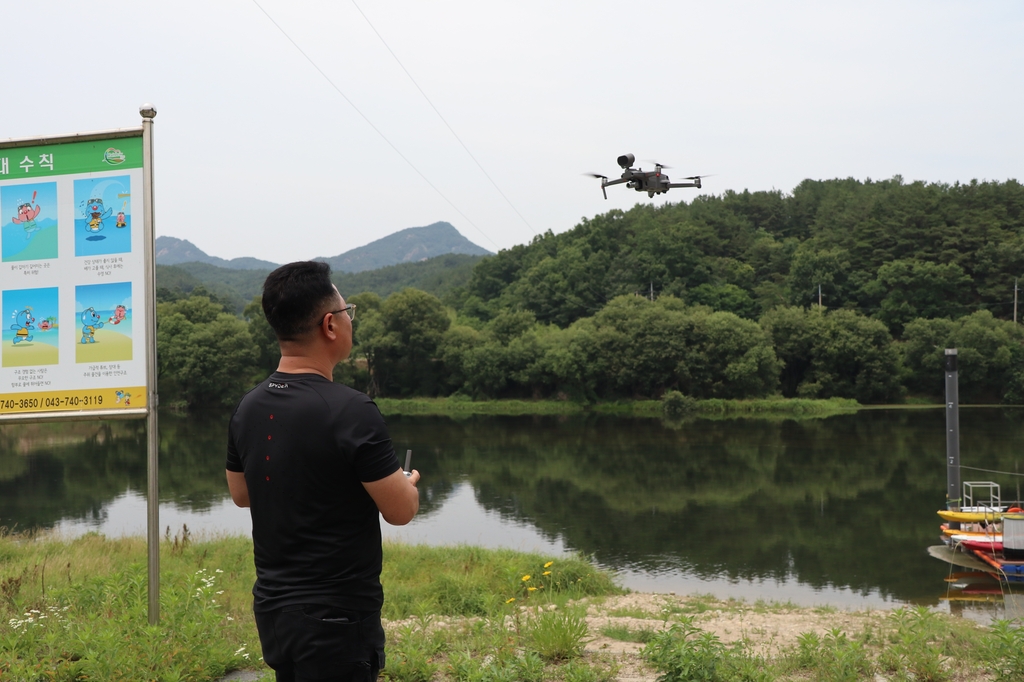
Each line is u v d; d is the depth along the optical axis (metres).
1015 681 4.89
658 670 5.07
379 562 2.47
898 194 126.56
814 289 107.31
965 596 15.34
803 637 6.37
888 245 114.00
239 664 5.00
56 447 44.56
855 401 75.62
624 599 12.46
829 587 16.16
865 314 103.81
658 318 80.62
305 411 2.35
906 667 5.39
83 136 5.27
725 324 78.19
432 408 80.88
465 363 85.19
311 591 2.32
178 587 6.40
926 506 25.78
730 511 25.23
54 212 5.32
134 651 4.71
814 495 28.09
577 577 13.95
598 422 63.47
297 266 2.54
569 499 27.66
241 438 2.46
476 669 4.85
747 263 131.00
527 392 86.44
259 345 83.00
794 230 162.50
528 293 126.50
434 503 26.92
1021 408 71.62
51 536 17.88
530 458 39.97
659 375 78.06
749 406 73.88
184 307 90.19
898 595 15.49
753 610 11.67
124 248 5.29
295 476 2.32
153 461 5.25
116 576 6.50
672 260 124.56
